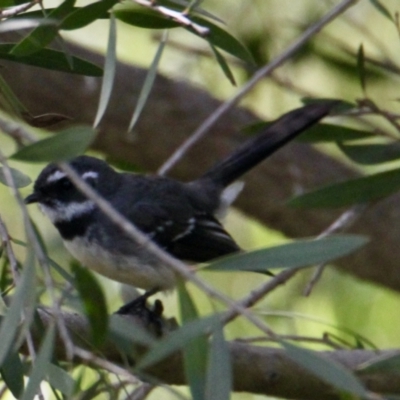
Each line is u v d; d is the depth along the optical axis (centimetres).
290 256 453
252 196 1171
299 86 1137
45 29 561
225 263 460
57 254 977
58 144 434
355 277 1147
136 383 514
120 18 620
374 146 832
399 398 535
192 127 1160
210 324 431
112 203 916
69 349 436
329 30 1191
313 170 1177
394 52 1215
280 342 413
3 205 1121
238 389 707
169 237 927
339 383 405
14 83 1080
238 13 1092
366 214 1141
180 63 1201
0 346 435
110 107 1131
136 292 923
